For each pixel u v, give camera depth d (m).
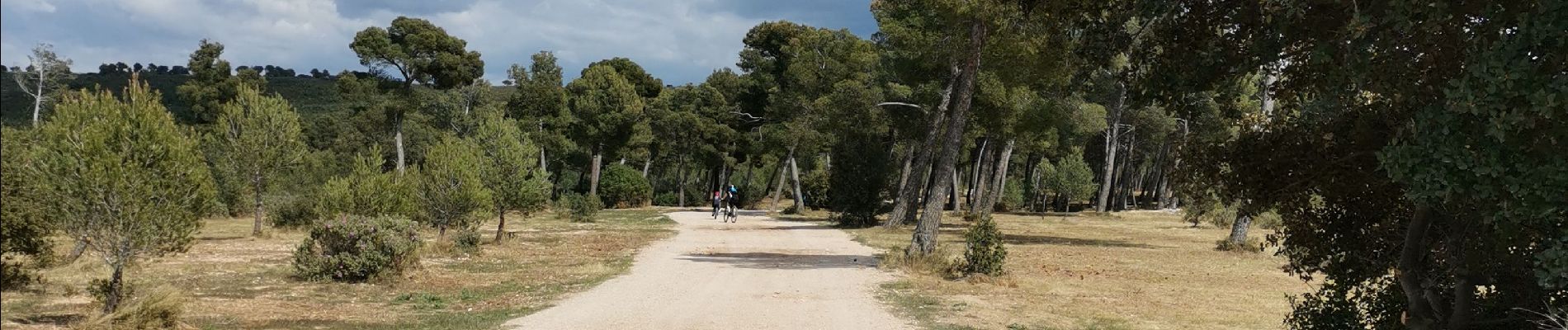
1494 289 7.22
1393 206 7.56
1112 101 55.84
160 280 14.37
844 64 44.28
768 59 64.19
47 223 10.88
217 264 17.45
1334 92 6.21
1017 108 34.41
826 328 10.38
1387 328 7.66
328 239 15.09
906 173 48.56
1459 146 5.21
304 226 31.08
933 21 28.53
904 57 36.31
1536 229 5.48
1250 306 13.24
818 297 13.45
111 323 9.02
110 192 8.95
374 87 56.56
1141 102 7.91
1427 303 7.14
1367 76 5.84
